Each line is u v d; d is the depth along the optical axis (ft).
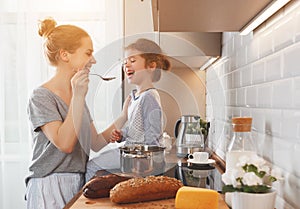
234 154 3.40
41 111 6.01
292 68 3.00
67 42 6.15
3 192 8.70
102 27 8.68
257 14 3.88
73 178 5.95
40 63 8.56
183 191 3.20
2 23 8.53
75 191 5.93
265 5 3.52
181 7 3.81
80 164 6.05
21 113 8.59
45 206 5.87
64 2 8.64
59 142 5.87
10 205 8.70
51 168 5.97
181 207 3.20
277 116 3.39
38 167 5.99
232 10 3.81
